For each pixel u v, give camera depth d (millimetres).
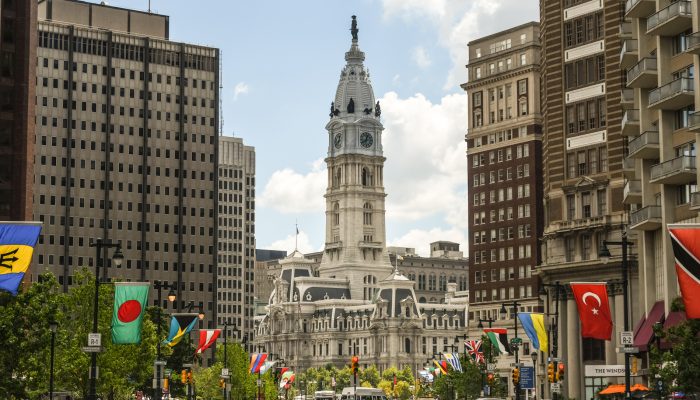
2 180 154375
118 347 114750
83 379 113188
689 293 63406
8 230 66938
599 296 86000
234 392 192000
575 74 165875
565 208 164875
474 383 179250
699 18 96438
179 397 156250
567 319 160500
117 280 122750
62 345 104625
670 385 81625
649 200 115500
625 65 128000
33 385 83188
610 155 157625
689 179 103188
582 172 163750
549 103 169750
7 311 79000
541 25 178000
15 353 78750
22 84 156125
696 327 73812
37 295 81312
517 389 118812
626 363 77000
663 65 106188
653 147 110312
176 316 107000
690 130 95625
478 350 167625
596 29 162750
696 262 63500
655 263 115812
